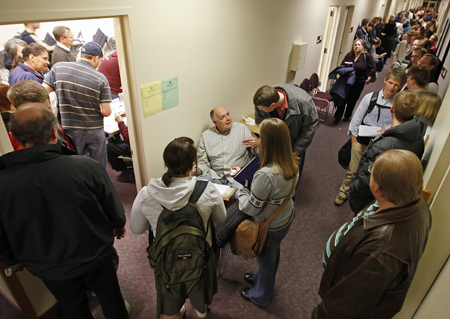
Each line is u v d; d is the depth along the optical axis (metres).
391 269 0.90
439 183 1.24
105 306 1.58
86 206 1.22
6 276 1.47
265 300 1.88
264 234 1.51
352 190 2.05
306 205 3.01
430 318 1.13
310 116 2.46
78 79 2.41
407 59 5.03
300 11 4.07
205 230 1.31
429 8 16.31
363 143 2.47
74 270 1.28
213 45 2.65
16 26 3.32
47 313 1.82
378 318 1.02
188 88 2.54
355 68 4.46
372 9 8.02
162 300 1.49
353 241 1.03
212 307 1.94
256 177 1.38
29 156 1.09
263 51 3.52
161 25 2.04
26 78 2.60
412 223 0.93
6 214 1.10
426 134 2.02
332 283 1.17
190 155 1.19
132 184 3.25
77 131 2.58
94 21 3.93
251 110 3.78
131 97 2.07
